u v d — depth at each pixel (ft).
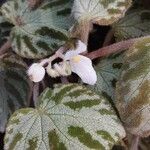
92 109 0.48
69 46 0.51
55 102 0.50
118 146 0.57
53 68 0.51
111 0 0.53
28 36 0.54
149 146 0.63
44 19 0.56
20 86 0.60
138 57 0.50
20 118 0.49
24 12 0.57
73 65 0.50
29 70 0.49
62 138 0.47
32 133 0.48
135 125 0.48
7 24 0.65
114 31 0.61
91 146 0.46
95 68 0.56
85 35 0.52
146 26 0.61
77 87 0.50
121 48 0.54
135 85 0.48
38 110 0.50
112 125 0.47
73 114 0.48
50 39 0.52
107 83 0.54
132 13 0.62
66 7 0.57
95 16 0.52
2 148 0.62
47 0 0.59
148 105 0.47
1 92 0.61
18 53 0.53
